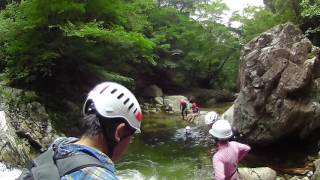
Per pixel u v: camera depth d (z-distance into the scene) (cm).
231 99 3341
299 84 1065
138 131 173
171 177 1023
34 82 1603
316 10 1459
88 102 168
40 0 1425
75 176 144
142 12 2844
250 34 2792
